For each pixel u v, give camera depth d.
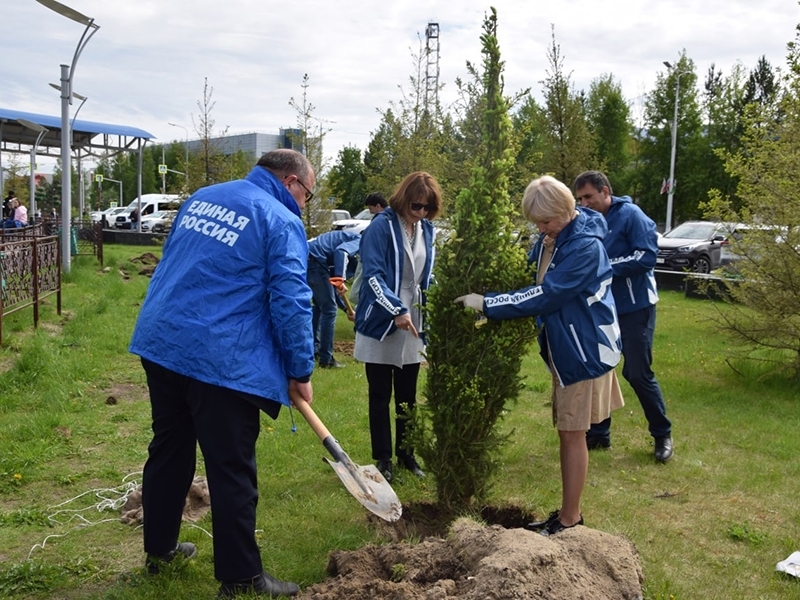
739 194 7.91
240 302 3.07
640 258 5.08
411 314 4.70
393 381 4.87
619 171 41.53
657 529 4.09
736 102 37.44
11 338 8.58
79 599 3.23
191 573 3.41
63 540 3.81
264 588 3.14
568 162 15.78
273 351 3.14
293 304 3.07
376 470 3.59
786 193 7.44
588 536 3.16
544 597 2.69
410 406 4.82
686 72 33.72
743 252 7.81
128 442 5.43
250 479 3.17
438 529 4.01
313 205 13.85
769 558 3.75
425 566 3.08
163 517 3.38
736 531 4.00
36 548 3.71
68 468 4.88
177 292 3.06
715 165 37.84
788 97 7.56
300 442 5.44
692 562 3.68
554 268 3.59
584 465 3.78
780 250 7.52
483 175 3.67
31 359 7.02
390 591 2.93
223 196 3.23
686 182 38.66
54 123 28.94
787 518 4.27
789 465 5.18
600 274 3.62
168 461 3.36
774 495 4.62
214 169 17.31
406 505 4.18
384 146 15.43
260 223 3.15
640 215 5.19
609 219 5.30
